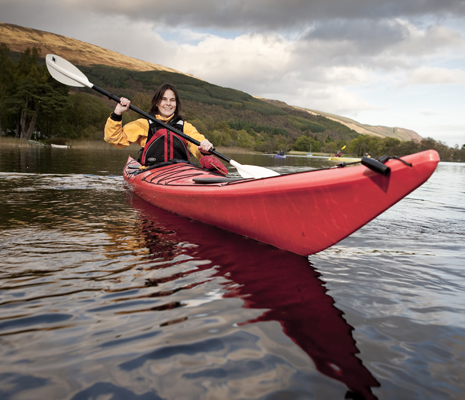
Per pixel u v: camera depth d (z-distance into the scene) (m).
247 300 1.39
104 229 2.49
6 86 40.88
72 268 1.68
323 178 1.68
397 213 3.44
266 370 0.96
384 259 1.96
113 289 1.45
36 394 0.84
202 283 1.55
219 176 3.06
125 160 12.49
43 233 2.31
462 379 0.93
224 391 0.87
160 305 1.32
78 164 9.41
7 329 1.12
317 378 0.93
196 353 1.02
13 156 11.84
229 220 2.43
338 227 1.73
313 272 1.73
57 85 42.47
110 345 1.05
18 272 1.61
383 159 1.46
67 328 1.14
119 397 0.84
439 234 2.57
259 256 1.97
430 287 1.56
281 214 1.98
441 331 1.18
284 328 1.18
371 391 0.88
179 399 0.84
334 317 1.26
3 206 3.19
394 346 1.08
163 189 3.19
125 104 3.33
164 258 1.88
